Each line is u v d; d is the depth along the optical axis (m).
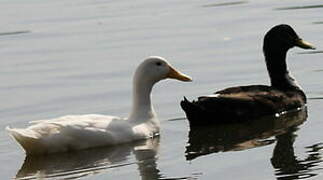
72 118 15.43
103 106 17.86
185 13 25.25
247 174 13.63
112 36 23.05
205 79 19.34
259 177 13.48
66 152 15.10
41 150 14.89
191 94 18.41
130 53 21.45
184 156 14.73
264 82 19.00
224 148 15.14
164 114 17.31
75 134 15.07
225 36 22.56
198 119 16.44
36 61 21.17
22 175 14.09
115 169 14.21
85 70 20.30
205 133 16.14
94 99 18.30
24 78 19.89
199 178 13.52
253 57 20.67
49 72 20.28
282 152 14.70
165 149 15.20
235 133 16.11
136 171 14.02
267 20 23.95
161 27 23.72
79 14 25.55
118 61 20.86
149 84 16.50
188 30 23.31
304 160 14.16
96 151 15.14
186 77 16.78
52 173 14.13
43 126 14.98
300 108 17.58
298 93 17.98
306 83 18.86
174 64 20.42
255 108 17.00
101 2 27.09
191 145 15.39
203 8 25.81
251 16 24.48
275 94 17.47
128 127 15.70
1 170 14.37
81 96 18.52
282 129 16.20
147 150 15.16
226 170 13.85
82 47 22.17
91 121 15.39
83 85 19.23
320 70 19.59
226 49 21.42
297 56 20.75
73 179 13.78
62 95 18.61
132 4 26.70
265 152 14.74
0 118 17.27
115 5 26.62
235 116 16.66
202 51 21.34
